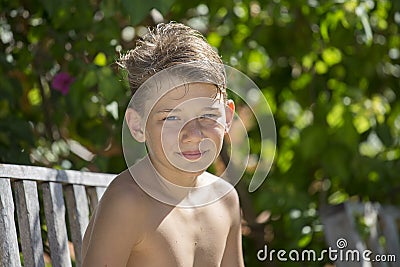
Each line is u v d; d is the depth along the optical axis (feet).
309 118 16.01
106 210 7.65
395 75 16.30
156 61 7.64
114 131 12.96
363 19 13.87
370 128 15.65
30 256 8.58
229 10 14.40
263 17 15.08
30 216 8.65
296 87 16.06
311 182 16.17
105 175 10.04
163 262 7.75
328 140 15.55
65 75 12.62
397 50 16.07
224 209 8.34
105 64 12.84
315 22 14.48
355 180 15.89
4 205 8.28
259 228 15.20
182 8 14.52
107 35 12.54
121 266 7.64
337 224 13.08
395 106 16.37
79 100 12.44
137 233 7.66
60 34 12.84
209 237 8.13
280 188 15.25
